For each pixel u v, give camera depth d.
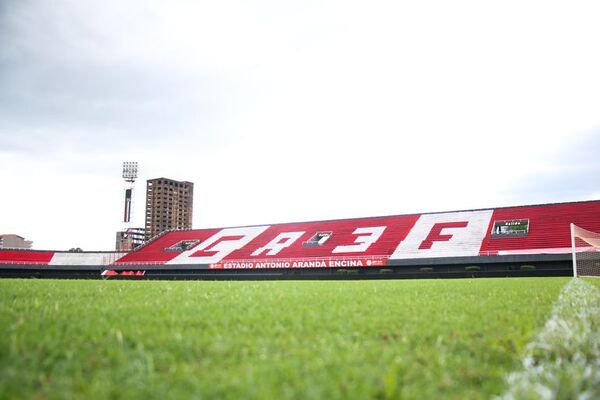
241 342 4.36
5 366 3.54
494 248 41.41
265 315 6.06
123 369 3.49
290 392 2.95
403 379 3.30
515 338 4.57
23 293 9.80
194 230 66.12
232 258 52.22
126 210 88.50
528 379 3.41
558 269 36.59
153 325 5.22
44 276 55.09
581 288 13.11
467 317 5.91
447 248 43.38
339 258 45.03
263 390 2.96
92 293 10.16
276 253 51.22
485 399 3.03
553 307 7.31
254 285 15.63
